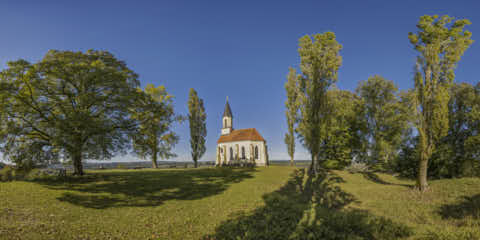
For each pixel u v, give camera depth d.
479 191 14.01
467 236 7.50
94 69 20.67
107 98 21.19
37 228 7.85
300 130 33.47
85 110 19.06
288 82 42.84
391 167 31.30
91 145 19.55
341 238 7.45
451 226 9.67
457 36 17.22
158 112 24.38
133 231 8.41
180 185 20.92
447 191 15.47
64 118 19.27
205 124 53.22
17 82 17.67
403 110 32.56
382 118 34.75
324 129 29.53
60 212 10.34
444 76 17.62
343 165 35.38
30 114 19.41
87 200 13.53
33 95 19.27
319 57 28.91
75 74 20.05
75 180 21.31
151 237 7.89
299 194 18.06
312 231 8.08
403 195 16.39
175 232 8.45
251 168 40.66
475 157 24.12
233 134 59.56
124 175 27.50
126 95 21.64
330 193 18.47
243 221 9.64
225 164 55.09
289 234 7.82
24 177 20.55
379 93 35.62
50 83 19.50
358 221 8.97
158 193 17.08
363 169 34.25
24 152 19.53
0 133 18.28
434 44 17.58
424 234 7.78
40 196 13.30
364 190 19.25
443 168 24.06
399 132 33.03
